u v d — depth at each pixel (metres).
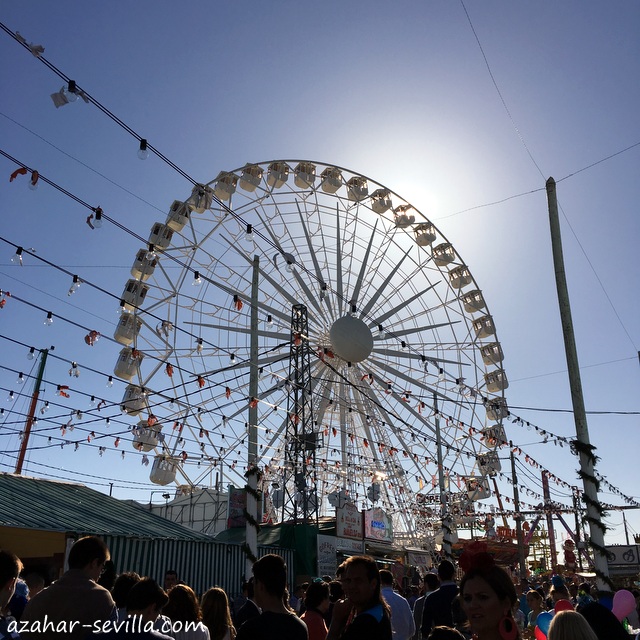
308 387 31.73
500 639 4.53
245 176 35.66
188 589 7.19
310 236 36.81
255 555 21.31
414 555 40.72
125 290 31.33
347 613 6.30
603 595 9.35
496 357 39.66
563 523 50.53
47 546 18.33
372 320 37.16
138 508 24.86
